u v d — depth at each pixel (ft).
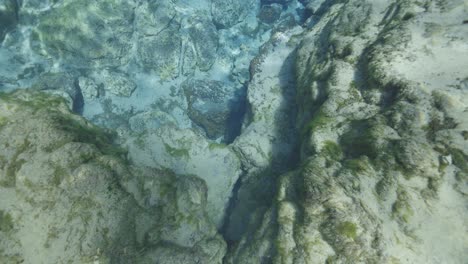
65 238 7.27
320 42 11.67
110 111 18.43
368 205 6.59
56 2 17.34
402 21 9.11
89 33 17.31
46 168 7.72
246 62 20.51
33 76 17.80
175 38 19.20
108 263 7.39
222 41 20.93
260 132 13.08
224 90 19.02
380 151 7.15
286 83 13.87
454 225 6.31
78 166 7.84
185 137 12.00
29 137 8.00
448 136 6.83
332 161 7.43
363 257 6.16
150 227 8.34
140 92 19.12
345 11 10.95
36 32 17.35
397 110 7.51
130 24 18.49
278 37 15.35
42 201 7.50
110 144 10.36
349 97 8.69
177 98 19.27
